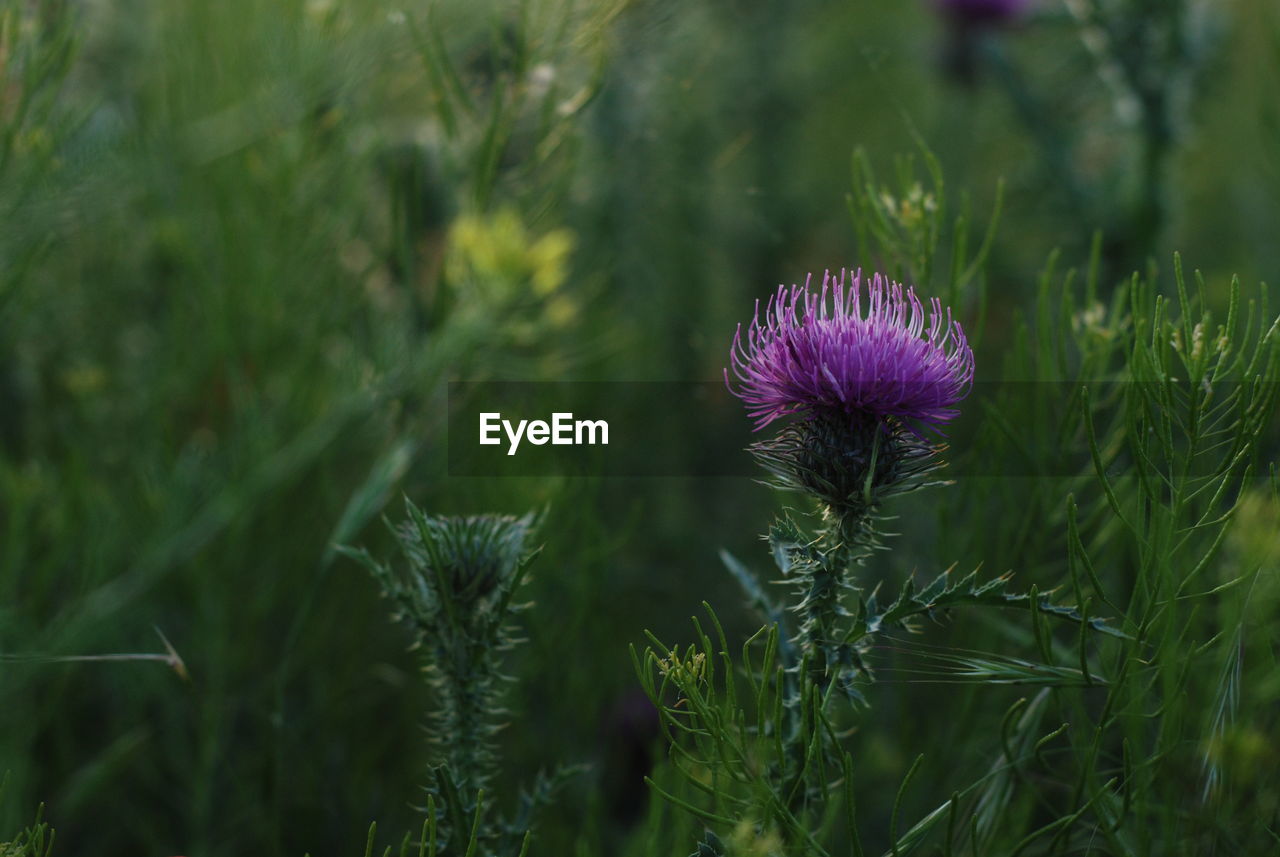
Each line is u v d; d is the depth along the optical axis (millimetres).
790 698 451
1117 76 647
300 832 570
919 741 556
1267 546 423
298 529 625
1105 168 709
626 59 633
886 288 472
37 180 505
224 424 645
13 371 620
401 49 575
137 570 562
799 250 909
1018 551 513
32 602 551
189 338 637
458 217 571
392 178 571
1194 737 469
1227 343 433
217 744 574
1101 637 488
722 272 864
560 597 578
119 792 589
